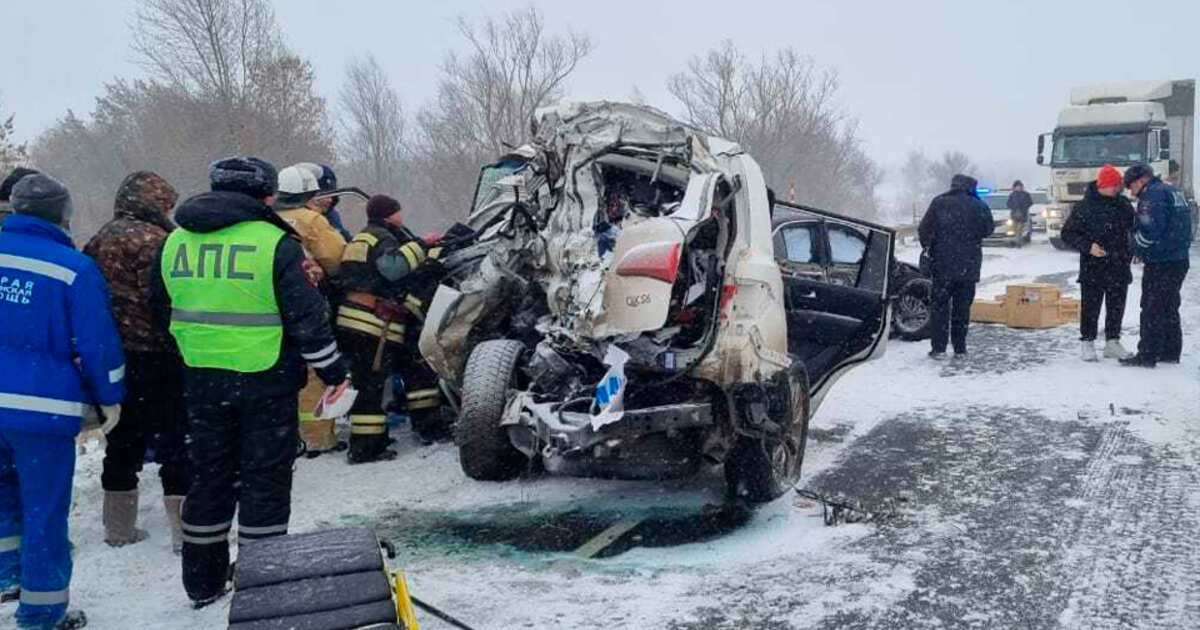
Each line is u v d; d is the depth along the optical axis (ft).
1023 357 35.32
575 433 19.08
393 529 19.98
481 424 21.68
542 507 21.15
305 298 15.71
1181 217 31.73
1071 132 78.07
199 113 77.36
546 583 17.04
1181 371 31.96
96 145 91.61
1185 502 20.33
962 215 34.76
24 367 15.01
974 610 15.64
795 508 20.72
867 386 31.83
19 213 15.60
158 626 15.70
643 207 23.06
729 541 18.92
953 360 35.35
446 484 22.82
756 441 20.44
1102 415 27.17
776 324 20.89
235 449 16.16
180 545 18.80
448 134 94.43
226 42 79.25
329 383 16.31
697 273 20.67
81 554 18.83
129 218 18.90
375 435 24.63
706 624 15.31
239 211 15.87
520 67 93.86
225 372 15.62
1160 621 15.17
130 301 18.33
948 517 19.85
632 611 15.81
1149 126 75.92
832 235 29.91
